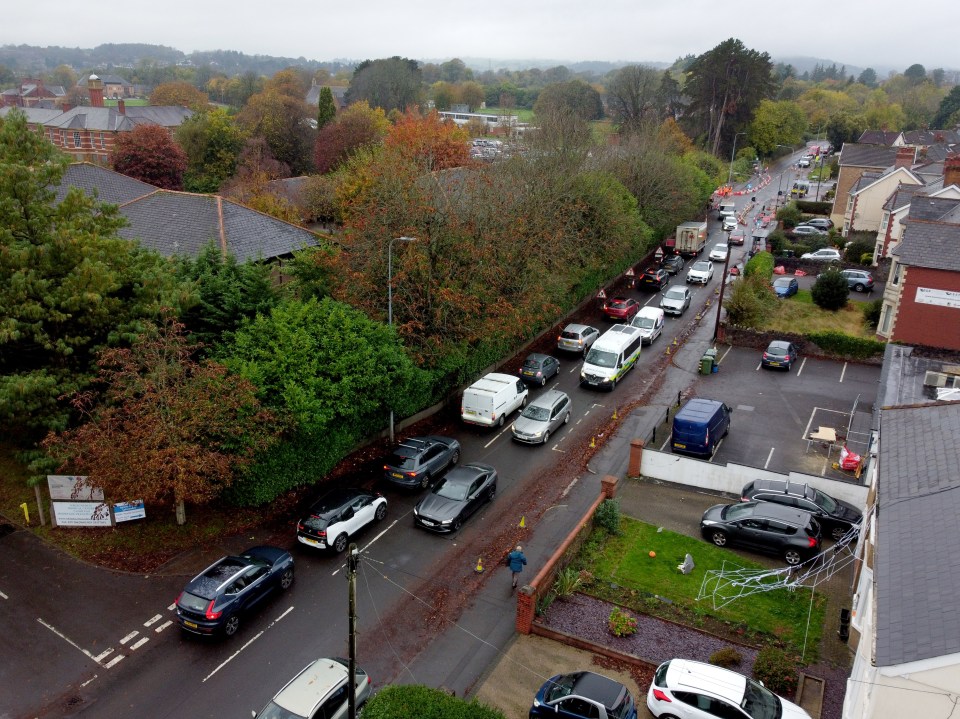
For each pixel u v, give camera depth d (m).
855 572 21.44
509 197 37.88
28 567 21.70
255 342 25.94
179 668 18.22
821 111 169.62
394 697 15.53
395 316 31.97
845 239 68.00
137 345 22.16
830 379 39.22
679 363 41.56
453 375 34.22
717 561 23.22
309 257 31.48
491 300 34.44
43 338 21.91
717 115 113.44
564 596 21.31
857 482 27.70
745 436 32.06
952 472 16.47
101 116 97.88
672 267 60.78
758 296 49.25
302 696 15.63
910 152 68.62
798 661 18.83
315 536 22.75
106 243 23.48
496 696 17.75
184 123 76.81
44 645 18.78
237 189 61.62
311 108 109.62
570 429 32.94
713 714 16.06
